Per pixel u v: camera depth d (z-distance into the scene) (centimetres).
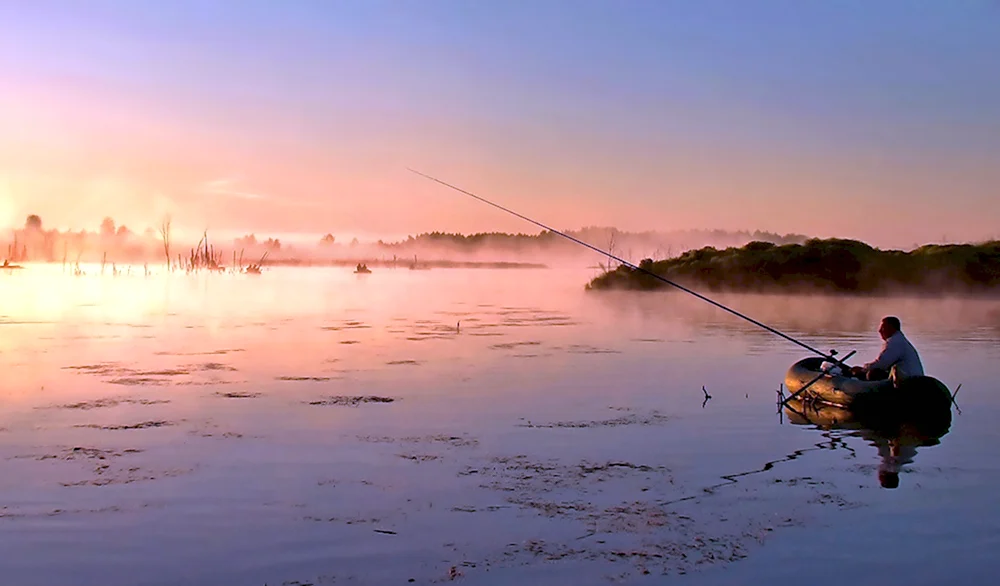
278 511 868
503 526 830
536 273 13762
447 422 1331
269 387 1661
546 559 744
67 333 2777
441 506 891
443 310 4188
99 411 1395
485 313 3975
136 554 748
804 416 1412
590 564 733
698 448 1176
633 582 694
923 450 1175
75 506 879
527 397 1573
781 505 907
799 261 5459
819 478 1020
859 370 1552
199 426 1279
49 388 1631
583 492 951
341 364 2027
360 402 1502
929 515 873
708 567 728
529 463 1078
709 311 4106
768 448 1180
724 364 2091
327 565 726
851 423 1361
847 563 737
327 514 860
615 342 2627
